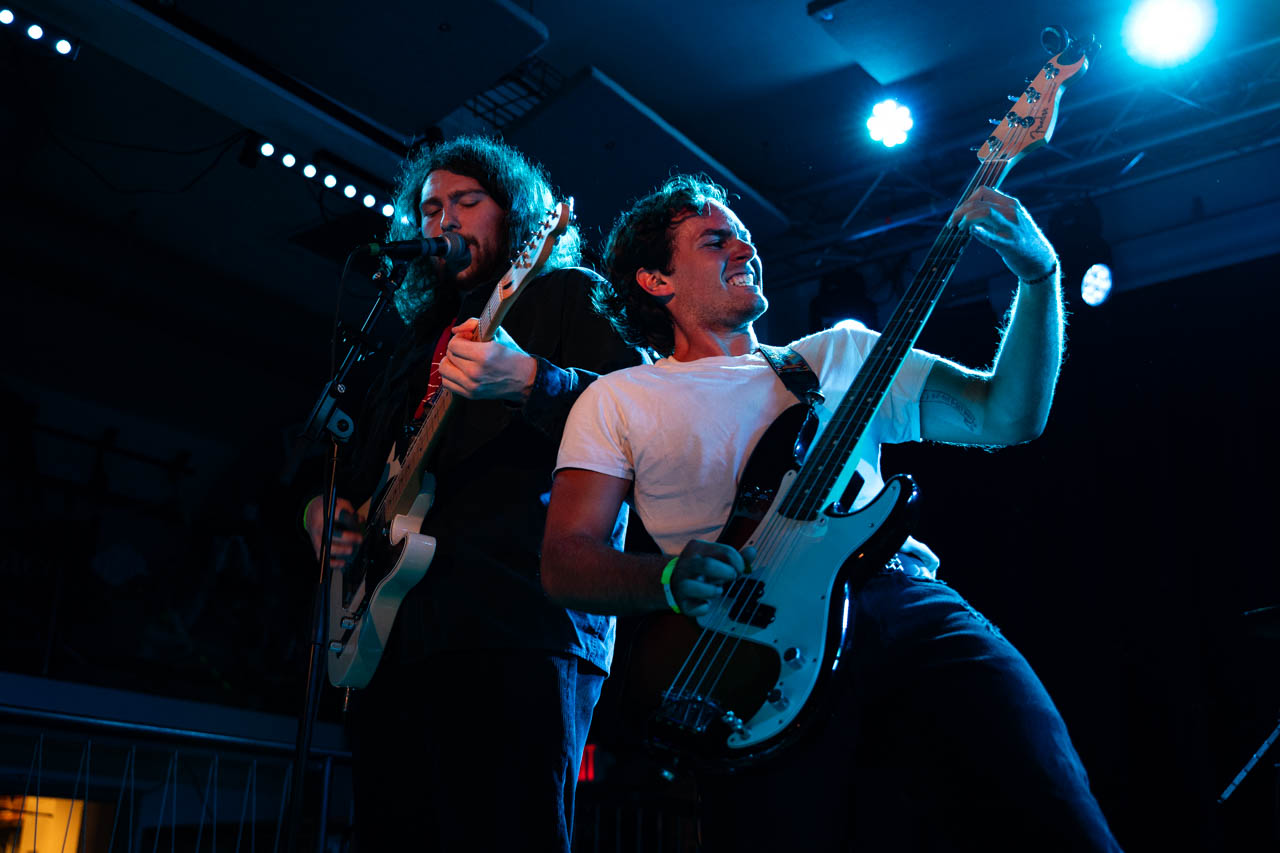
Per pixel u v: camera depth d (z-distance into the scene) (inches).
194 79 239.8
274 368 374.0
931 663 61.2
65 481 340.2
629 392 70.3
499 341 78.5
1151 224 302.7
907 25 239.1
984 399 68.7
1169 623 286.4
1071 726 291.9
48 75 269.9
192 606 346.0
